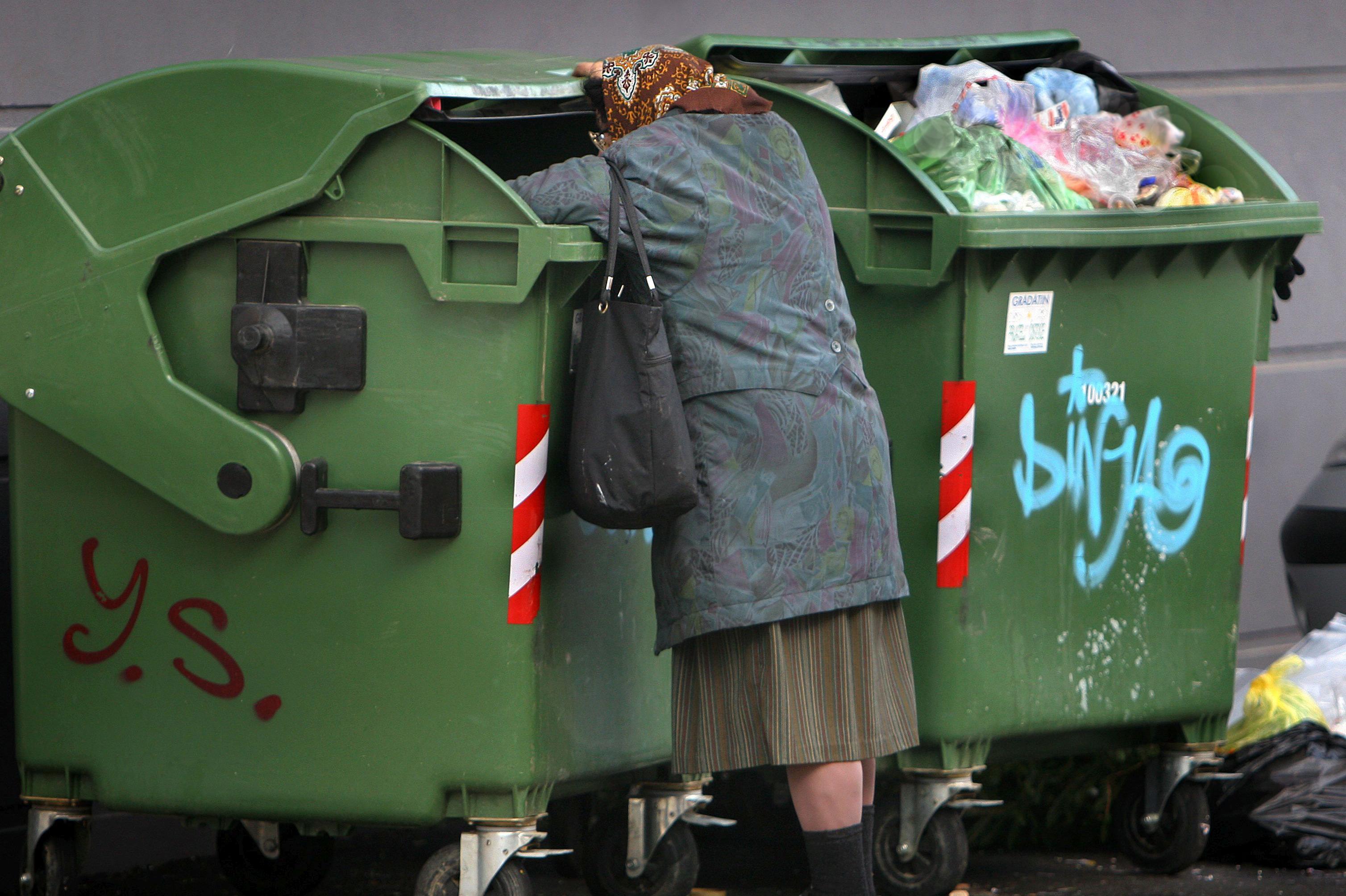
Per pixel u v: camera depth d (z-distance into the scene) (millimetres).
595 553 11539
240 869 13742
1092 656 13695
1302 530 17938
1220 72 22125
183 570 11336
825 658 10805
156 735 11500
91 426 11133
